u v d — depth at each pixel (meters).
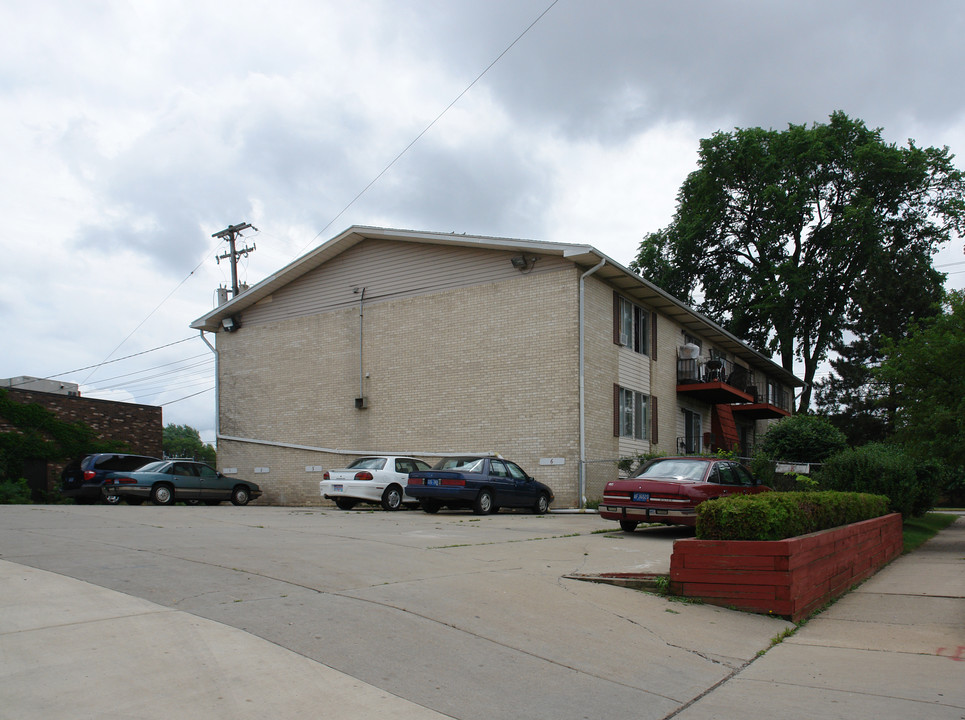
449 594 7.02
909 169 36.88
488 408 21.89
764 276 39.09
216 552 8.67
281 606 6.13
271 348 27.33
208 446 98.38
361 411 24.61
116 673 4.41
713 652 6.17
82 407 29.69
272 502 26.44
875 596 9.04
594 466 20.80
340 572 7.72
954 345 14.12
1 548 8.27
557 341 20.94
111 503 21.02
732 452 24.86
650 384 24.91
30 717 3.78
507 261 22.14
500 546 10.73
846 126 38.19
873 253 37.56
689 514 12.87
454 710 4.39
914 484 17.58
